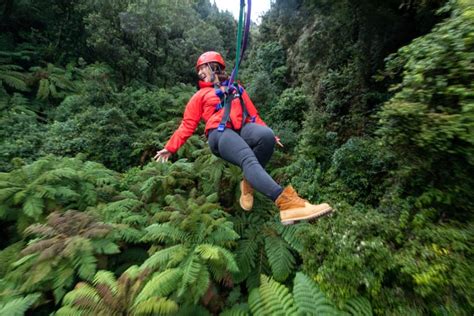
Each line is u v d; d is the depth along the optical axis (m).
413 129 2.10
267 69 10.82
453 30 1.81
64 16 11.18
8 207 3.52
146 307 2.06
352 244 2.39
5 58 9.46
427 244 2.17
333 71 6.43
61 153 5.69
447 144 1.89
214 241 2.96
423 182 2.47
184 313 2.44
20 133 6.32
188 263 2.57
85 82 8.55
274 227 3.46
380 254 2.20
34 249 2.70
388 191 3.08
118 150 6.02
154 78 11.18
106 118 6.39
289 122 6.91
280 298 2.27
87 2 10.20
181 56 11.60
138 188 4.24
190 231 3.03
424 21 4.06
